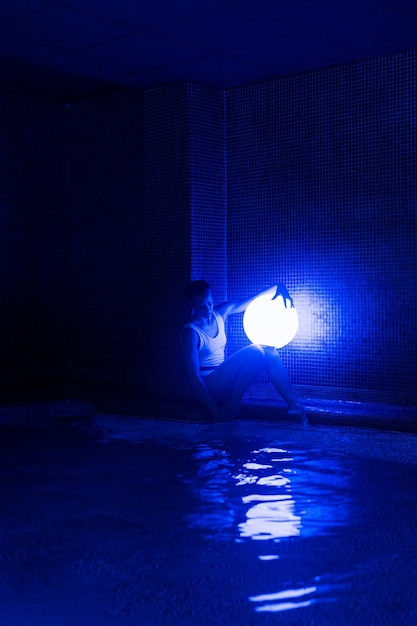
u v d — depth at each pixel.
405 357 6.12
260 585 2.61
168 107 7.00
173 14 5.28
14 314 7.69
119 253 7.72
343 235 6.44
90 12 5.25
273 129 6.86
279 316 5.94
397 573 2.71
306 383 6.69
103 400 6.64
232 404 5.99
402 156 6.09
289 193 6.77
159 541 3.10
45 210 7.94
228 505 3.63
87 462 4.62
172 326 6.98
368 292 6.31
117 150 7.67
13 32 5.66
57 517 3.46
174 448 5.03
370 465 4.46
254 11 5.21
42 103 7.87
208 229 7.01
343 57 6.23
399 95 6.09
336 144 6.46
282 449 4.95
